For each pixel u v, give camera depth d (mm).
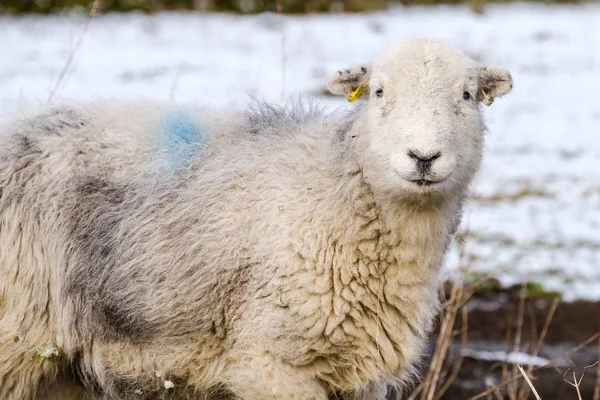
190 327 9430
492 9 37438
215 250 9305
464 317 13219
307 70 26438
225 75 25453
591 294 15445
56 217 9609
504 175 20578
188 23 33000
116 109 10250
